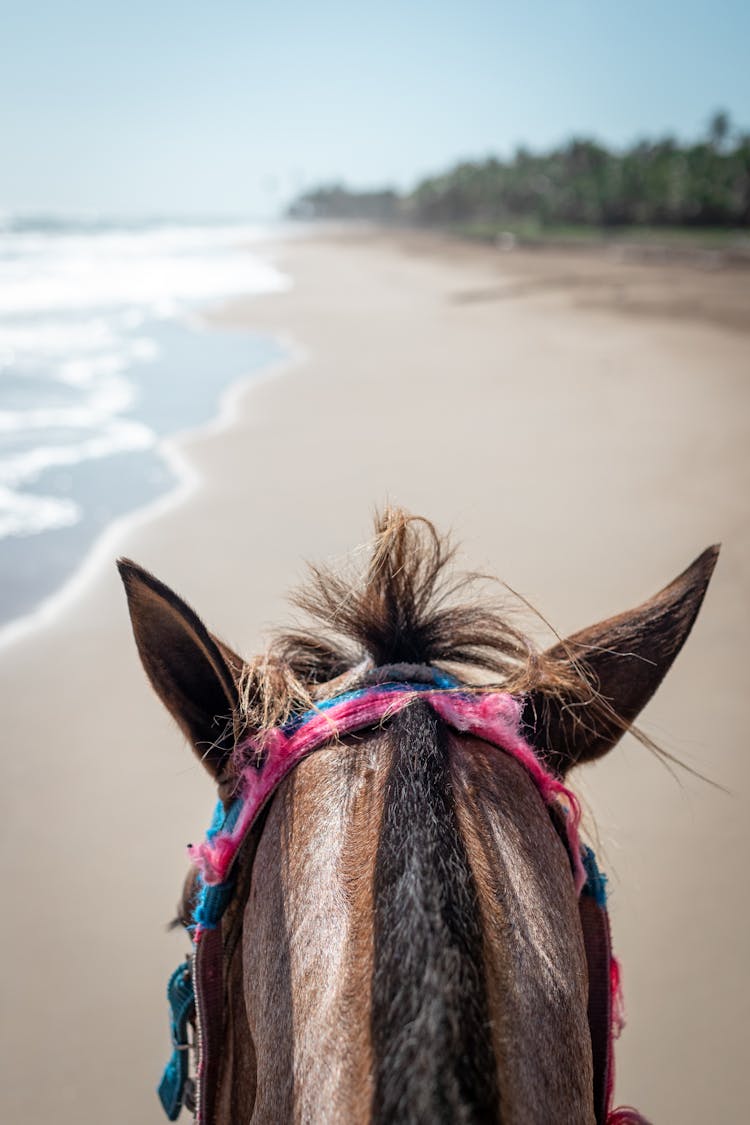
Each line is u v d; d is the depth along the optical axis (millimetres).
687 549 7719
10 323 23781
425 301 30125
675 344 19188
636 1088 3293
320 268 49531
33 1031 3598
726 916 3961
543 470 10047
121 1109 3305
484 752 1401
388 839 1105
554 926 1219
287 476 10016
